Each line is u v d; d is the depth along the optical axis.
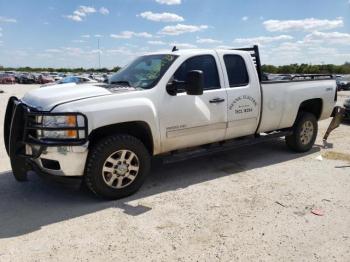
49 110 3.96
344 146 7.39
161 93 4.59
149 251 3.20
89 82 5.24
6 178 5.17
